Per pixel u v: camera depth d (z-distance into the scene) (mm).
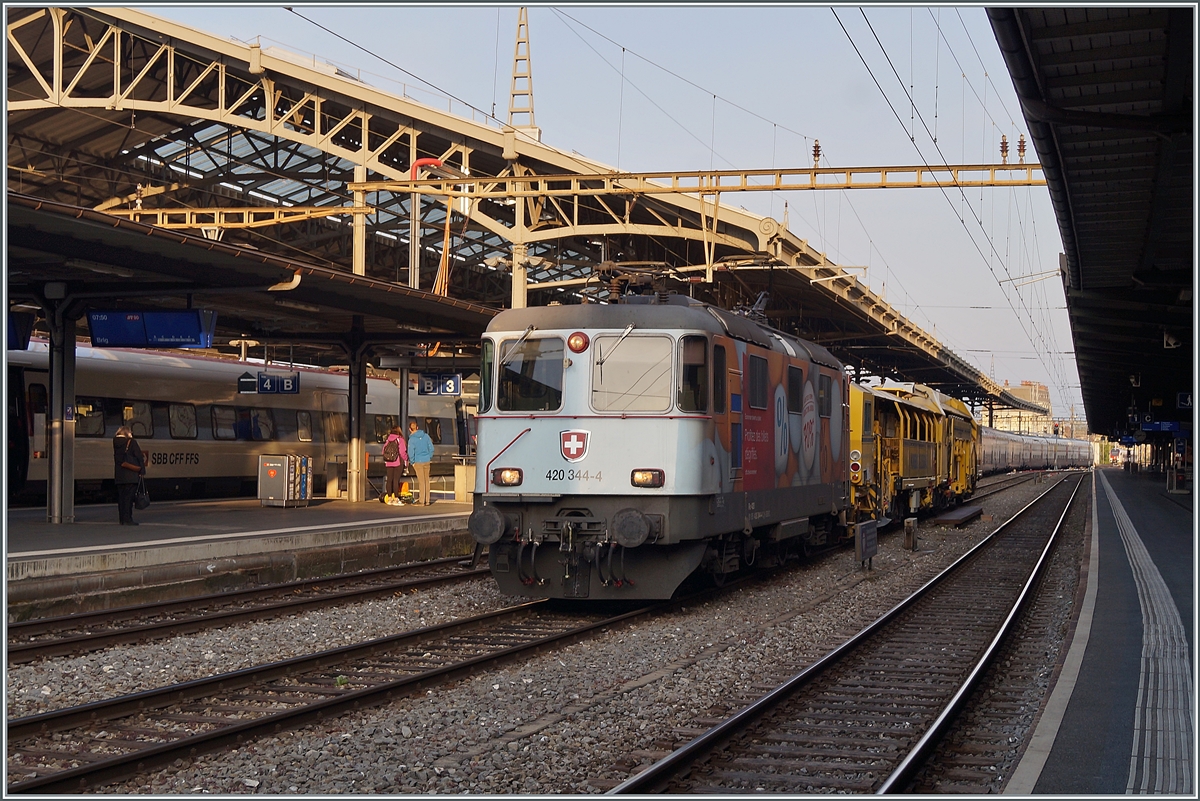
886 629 12062
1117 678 8562
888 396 24188
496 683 9141
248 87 35531
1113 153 13648
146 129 37156
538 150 32188
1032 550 21938
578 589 12375
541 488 12227
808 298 41406
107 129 36812
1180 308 23234
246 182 41438
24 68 34250
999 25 9914
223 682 8711
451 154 34656
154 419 25125
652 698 8680
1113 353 35688
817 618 12766
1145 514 29844
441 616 12828
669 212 32625
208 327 16719
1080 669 8906
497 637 11273
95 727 7637
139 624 11766
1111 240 18578
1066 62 11219
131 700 7977
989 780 6688
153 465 24922
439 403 36906
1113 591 13516
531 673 9570
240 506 22109
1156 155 13703
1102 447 187125
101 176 40062
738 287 40312
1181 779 6098
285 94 34750
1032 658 10625
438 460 36531
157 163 40094
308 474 22344
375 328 24484
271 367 29375
